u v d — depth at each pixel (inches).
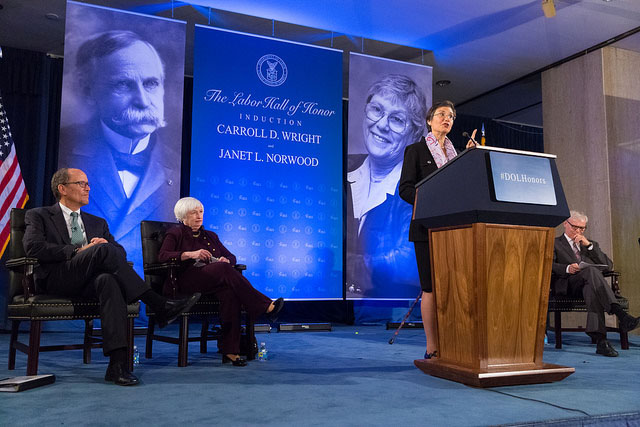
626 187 253.4
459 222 88.0
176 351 144.7
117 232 204.2
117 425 63.1
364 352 143.3
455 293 91.0
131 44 212.4
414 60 277.3
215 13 232.7
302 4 224.1
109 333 92.8
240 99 230.2
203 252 121.0
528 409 71.9
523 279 88.7
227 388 87.9
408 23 238.7
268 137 233.5
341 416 67.9
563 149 270.4
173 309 104.4
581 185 260.7
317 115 242.7
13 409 71.5
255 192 229.6
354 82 249.1
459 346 91.0
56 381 94.3
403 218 252.4
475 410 71.2
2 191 209.9
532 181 85.3
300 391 85.2
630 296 245.9
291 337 192.1
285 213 233.9
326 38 255.3
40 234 102.6
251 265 226.8
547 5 208.1
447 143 122.7
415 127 256.2
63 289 100.7
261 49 235.5
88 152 202.8
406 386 89.0
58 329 223.5
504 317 87.5
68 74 202.8
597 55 257.3
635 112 260.5
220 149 225.6
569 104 269.0
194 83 223.9
